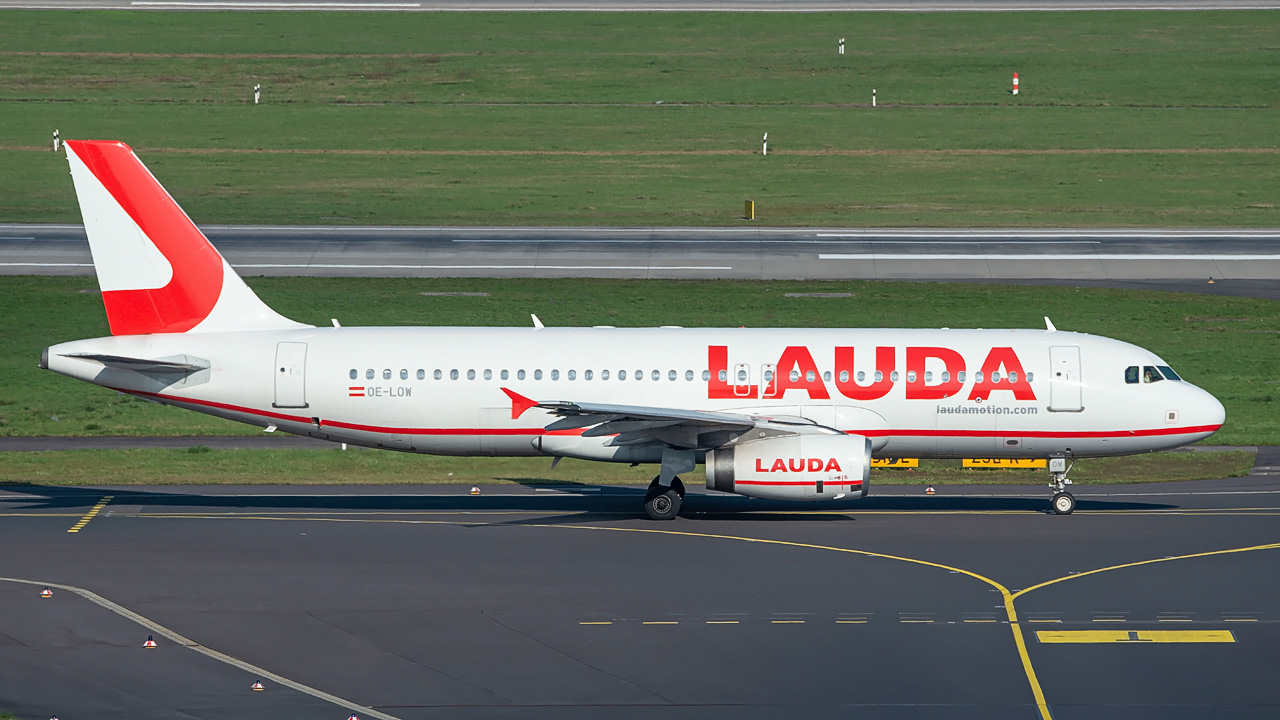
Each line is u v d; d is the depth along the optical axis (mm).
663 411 162625
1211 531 163625
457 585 139250
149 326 174375
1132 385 172375
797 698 108875
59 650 118875
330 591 136750
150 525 165250
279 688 110750
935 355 173125
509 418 172000
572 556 151125
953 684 111938
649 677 113562
